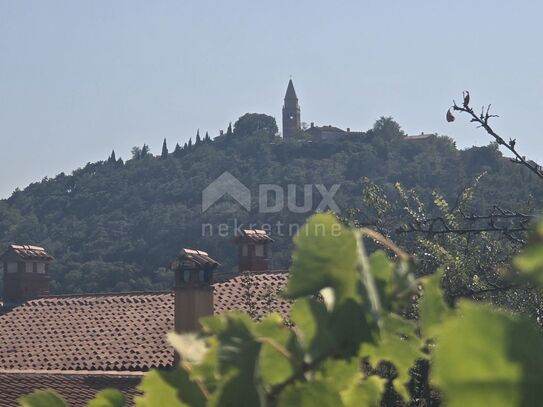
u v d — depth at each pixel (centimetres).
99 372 5609
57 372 5522
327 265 410
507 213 3072
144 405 473
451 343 272
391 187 17800
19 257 8431
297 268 411
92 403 534
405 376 455
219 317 470
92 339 6462
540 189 8425
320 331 420
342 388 452
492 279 3759
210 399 404
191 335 479
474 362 269
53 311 7150
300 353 433
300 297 411
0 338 6756
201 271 6028
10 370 5872
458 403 268
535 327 273
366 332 414
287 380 433
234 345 412
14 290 8494
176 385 471
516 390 266
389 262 427
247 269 8125
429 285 422
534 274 264
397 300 421
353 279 410
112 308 7019
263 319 441
